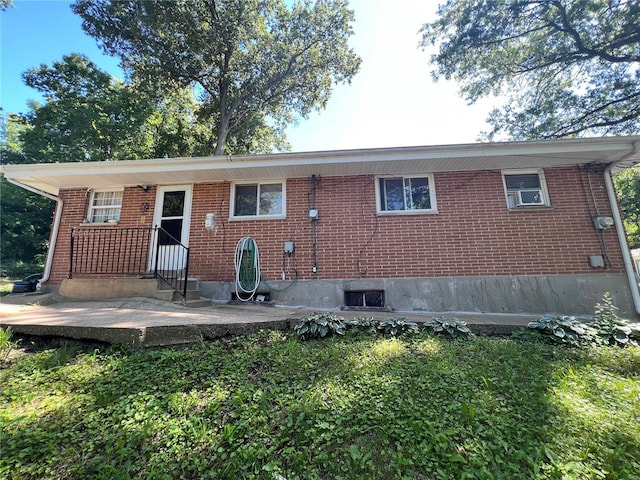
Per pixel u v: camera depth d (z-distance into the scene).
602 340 3.78
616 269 5.83
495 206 6.26
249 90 14.83
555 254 5.97
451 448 1.83
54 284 6.66
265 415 2.17
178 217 6.86
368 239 6.38
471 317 5.27
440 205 6.39
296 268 6.39
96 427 2.03
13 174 6.32
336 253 6.38
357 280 6.23
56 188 7.23
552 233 6.05
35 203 19.88
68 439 1.92
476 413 2.20
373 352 3.31
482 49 12.73
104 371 2.75
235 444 1.89
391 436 1.97
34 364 2.88
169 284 5.70
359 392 2.49
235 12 12.47
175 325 3.42
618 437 1.92
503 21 11.93
